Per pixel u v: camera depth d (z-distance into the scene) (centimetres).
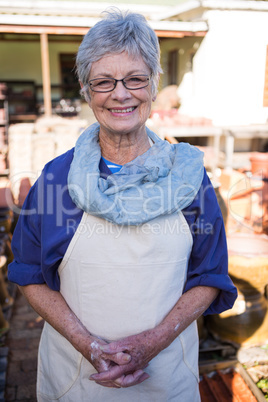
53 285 139
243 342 262
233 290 138
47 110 780
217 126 743
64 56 1134
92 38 119
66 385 142
